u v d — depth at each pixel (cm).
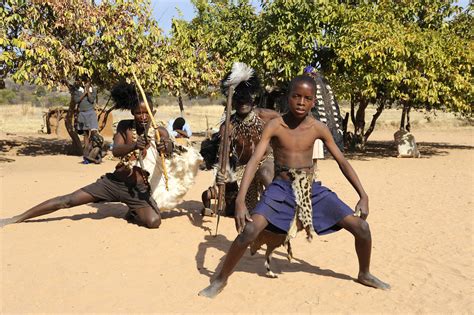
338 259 598
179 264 568
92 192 702
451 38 1678
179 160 727
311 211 489
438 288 516
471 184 1145
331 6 1569
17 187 990
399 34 1562
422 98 1608
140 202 701
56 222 721
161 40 1545
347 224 491
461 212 854
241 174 694
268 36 1583
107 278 523
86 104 1448
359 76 1591
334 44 1566
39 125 2947
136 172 696
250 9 1689
